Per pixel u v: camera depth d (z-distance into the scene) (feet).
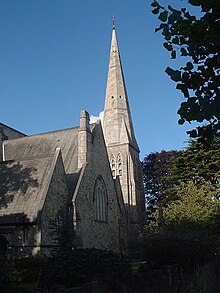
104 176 138.31
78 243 98.17
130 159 223.30
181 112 20.22
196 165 153.17
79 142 127.54
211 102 19.49
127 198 212.84
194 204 129.49
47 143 146.51
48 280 46.06
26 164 108.68
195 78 20.03
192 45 20.12
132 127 243.19
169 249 70.69
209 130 20.75
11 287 47.24
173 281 57.47
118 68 251.19
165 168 225.56
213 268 58.34
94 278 41.68
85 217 115.96
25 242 90.99
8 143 155.94
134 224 206.28
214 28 19.42
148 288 48.62
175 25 20.07
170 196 159.12
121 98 242.37
